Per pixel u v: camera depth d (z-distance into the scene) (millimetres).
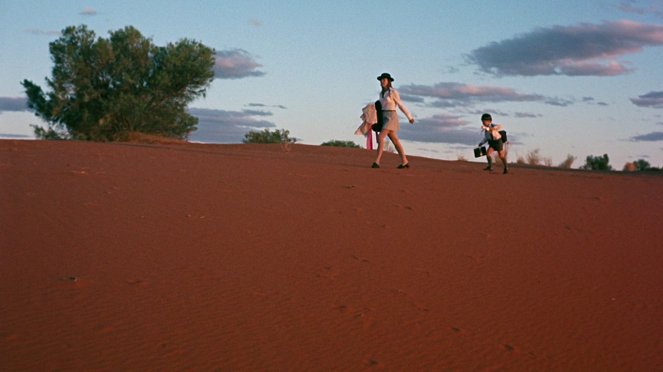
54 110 44750
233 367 5688
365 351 6227
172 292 7109
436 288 7984
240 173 14305
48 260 7715
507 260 9273
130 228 9211
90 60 45938
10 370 5305
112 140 45406
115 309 6566
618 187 16109
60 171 12953
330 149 31703
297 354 6027
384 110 17281
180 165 15086
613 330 7258
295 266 8273
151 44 47844
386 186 13719
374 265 8578
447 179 15508
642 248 10414
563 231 11047
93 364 5516
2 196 10438
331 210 11227
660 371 6449
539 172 20969
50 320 6219
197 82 46969
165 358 5719
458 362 6215
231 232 9438
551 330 7125
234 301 7031
